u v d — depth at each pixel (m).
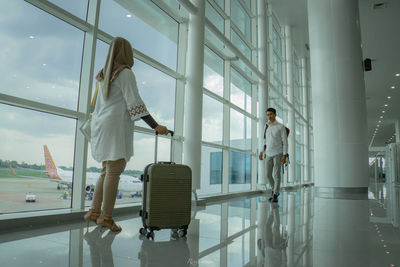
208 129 7.02
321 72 8.54
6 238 2.18
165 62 5.68
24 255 1.72
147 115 2.53
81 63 3.80
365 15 12.45
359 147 8.13
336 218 3.50
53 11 3.40
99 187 2.80
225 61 7.82
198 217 3.54
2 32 3.03
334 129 8.27
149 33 5.24
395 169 19.50
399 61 17.16
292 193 8.72
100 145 2.53
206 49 7.09
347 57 8.36
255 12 10.23
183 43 5.98
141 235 2.38
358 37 8.52
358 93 8.29
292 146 13.56
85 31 3.83
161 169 2.32
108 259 1.68
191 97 5.22
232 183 8.13
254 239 2.31
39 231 2.46
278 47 14.01
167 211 2.30
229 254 1.86
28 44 3.25
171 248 1.97
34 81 3.29
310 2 8.94
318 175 8.40
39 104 3.12
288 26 13.86
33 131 3.21
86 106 3.65
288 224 3.06
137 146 4.77
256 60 9.88
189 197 2.42
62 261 1.62
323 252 1.92
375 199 6.50
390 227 2.90
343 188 8.07
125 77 2.56
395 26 13.28
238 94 8.91
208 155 6.94
